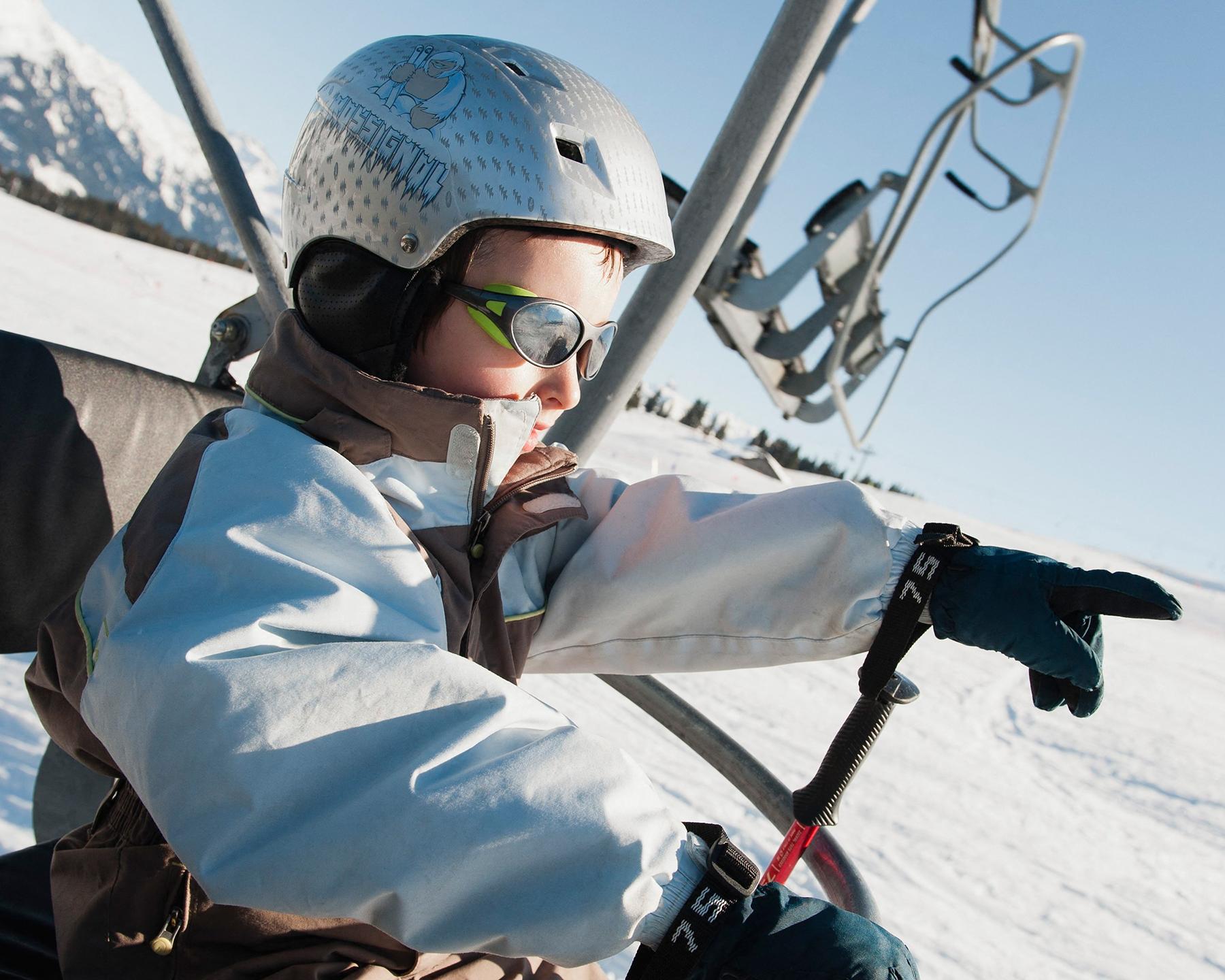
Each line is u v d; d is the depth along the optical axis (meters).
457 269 0.84
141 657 0.65
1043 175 3.11
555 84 0.85
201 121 1.25
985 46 3.07
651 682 1.00
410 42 0.88
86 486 1.02
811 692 6.19
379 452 0.84
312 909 0.60
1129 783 6.15
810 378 2.55
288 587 0.68
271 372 0.90
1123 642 13.20
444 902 0.59
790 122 1.86
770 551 0.92
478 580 0.88
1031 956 3.32
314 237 0.87
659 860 0.62
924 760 5.46
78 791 1.16
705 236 1.07
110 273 18.94
